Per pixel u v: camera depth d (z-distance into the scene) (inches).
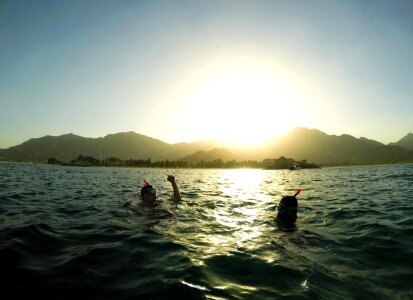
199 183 346.3
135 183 319.3
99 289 56.7
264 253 79.0
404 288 59.2
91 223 109.2
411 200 172.7
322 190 245.8
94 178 418.6
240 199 185.9
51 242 84.0
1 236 85.4
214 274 64.9
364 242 89.0
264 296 55.7
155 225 107.8
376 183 314.2
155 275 63.4
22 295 53.3
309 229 105.6
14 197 172.7
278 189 264.2
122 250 78.7
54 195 189.8
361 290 58.5
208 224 111.6
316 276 64.6
